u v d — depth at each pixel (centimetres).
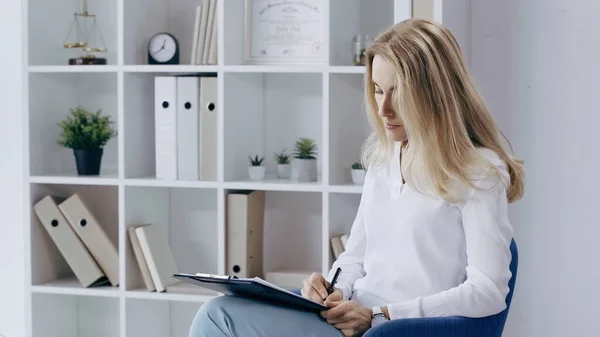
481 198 190
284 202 319
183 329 333
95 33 329
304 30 297
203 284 199
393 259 204
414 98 192
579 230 292
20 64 328
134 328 310
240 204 294
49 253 320
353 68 279
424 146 192
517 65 295
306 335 190
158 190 323
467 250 192
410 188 202
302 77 313
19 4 327
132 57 304
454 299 186
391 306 191
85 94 334
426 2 268
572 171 291
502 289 188
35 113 311
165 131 301
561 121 291
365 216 214
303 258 318
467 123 200
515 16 295
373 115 212
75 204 309
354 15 304
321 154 313
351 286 217
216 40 294
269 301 200
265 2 301
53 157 323
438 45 196
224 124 291
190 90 298
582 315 294
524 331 300
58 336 328
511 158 202
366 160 225
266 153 320
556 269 295
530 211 297
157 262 303
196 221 328
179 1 324
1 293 338
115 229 334
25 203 309
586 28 287
